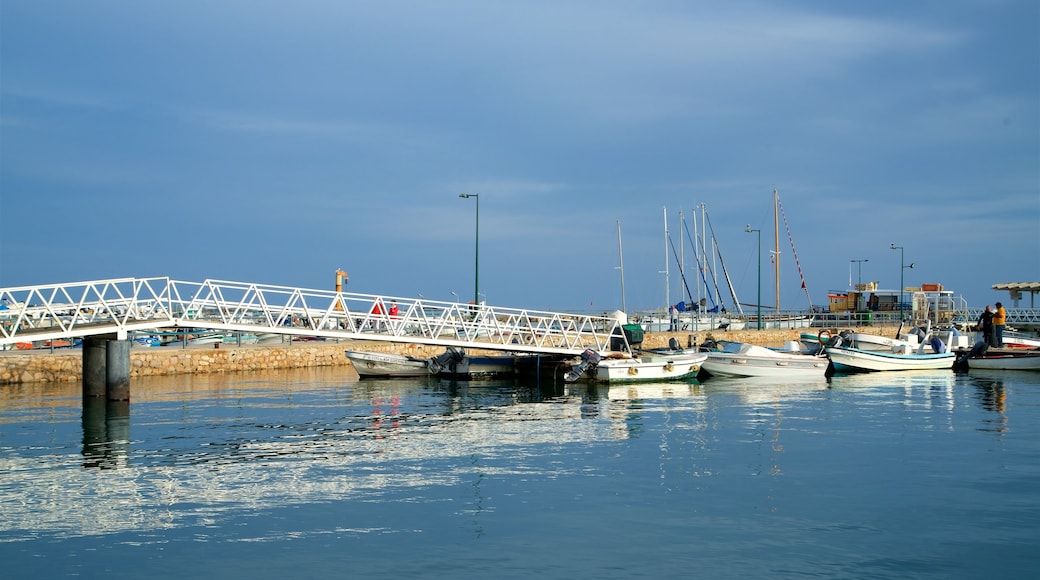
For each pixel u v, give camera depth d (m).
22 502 21.41
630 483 23.11
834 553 17.41
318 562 17.16
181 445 28.92
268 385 48.88
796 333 80.31
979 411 36.12
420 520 19.88
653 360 49.06
